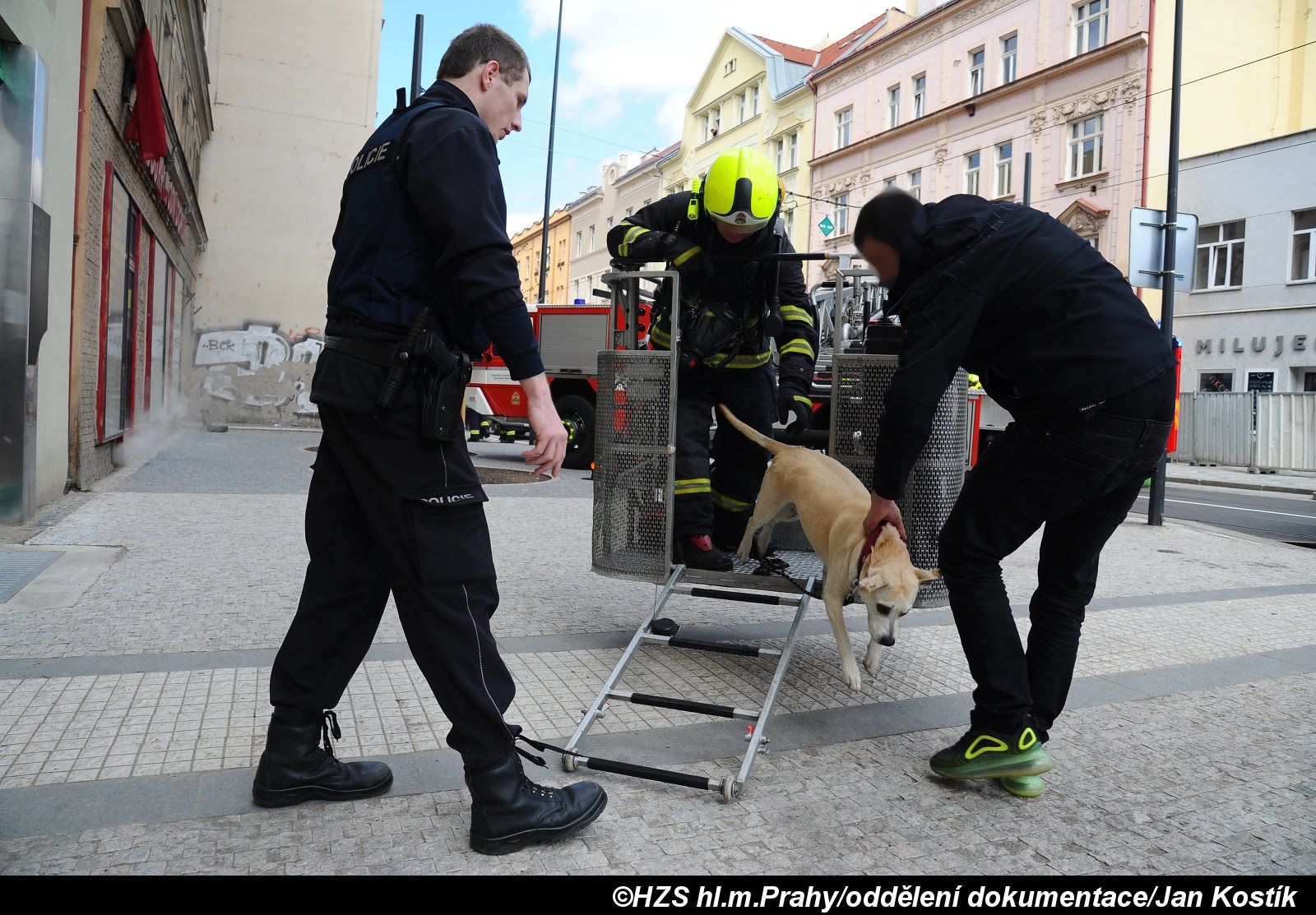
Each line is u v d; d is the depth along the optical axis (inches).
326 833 82.9
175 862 76.0
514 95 91.3
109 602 160.4
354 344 80.1
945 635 169.2
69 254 270.2
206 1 730.2
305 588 87.0
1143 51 865.5
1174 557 277.9
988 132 1043.9
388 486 79.0
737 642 158.6
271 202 785.6
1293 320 790.5
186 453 462.3
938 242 96.5
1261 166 809.5
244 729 105.7
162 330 542.0
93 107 293.1
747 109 1514.5
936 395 97.3
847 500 129.0
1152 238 345.7
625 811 91.3
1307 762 110.7
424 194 77.7
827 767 105.0
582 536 265.9
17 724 104.3
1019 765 96.5
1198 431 801.6
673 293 142.4
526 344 79.8
